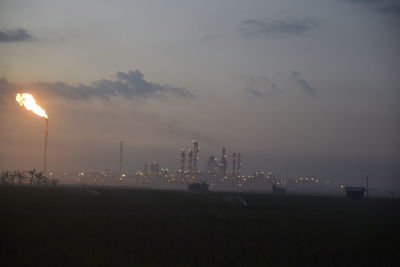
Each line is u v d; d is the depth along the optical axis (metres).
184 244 32.84
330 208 82.31
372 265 28.36
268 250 30.80
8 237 32.78
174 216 52.72
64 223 41.62
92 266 25.20
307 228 44.06
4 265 24.94
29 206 59.03
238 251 30.67
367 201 116.00
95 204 67.94
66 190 101.38
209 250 30.70
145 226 42.22
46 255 27.12
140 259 27.34
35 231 35.88
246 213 64.25
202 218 51.94
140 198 90.44
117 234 36.12
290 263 28.09
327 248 32.59
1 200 65.31
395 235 40.41
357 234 40.16
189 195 107.00
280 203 92.88
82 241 32.56
